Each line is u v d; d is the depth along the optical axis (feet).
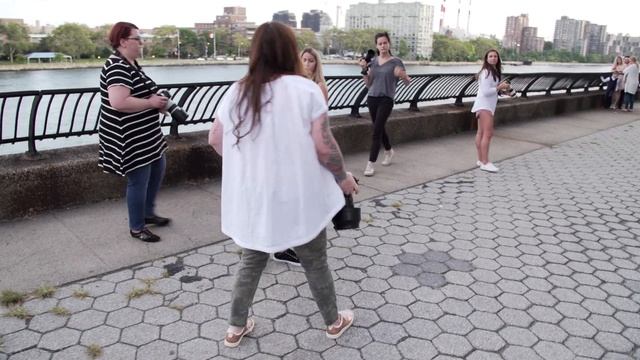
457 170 21.67
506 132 32.37
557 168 22.71
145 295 10.41
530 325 9.66
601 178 21.06
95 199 15.71
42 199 14.60
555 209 16.78
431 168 21.86
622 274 11.94
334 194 7.93
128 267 11.58
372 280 11.37
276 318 9.74
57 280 10.82
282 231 7.50
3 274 10.97
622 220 15.83
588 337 9.29
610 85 48.14
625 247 13.62
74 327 9.21
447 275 11.69
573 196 18.31
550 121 38.32
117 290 10.55
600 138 31.24
